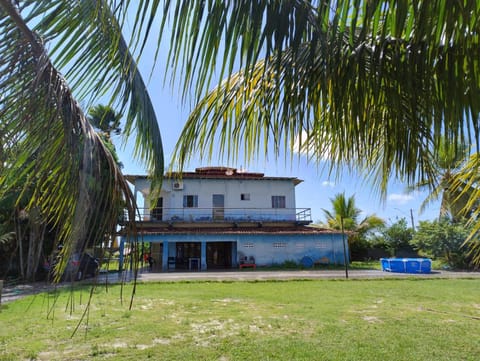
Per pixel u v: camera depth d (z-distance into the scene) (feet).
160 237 65.36
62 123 5.26
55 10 5.35
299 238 71.05
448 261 66.18
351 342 17.16
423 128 5.11
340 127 5.44
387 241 90.17
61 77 5.28
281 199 77.87
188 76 3.75
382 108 5.48
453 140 4.91
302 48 4.27
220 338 17.95
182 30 3.57
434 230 66.54
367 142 5.70
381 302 28.53
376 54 4.70
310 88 4.56
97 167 4.78
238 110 5.93
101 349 16.06
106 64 6.48
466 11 3.56
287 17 3.46
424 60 4.58
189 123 5.89
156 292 33.96
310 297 31.07
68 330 19.19
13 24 5.20
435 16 3.80
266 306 26.81
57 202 5.70
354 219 91.56
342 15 3.65
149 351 15.78
